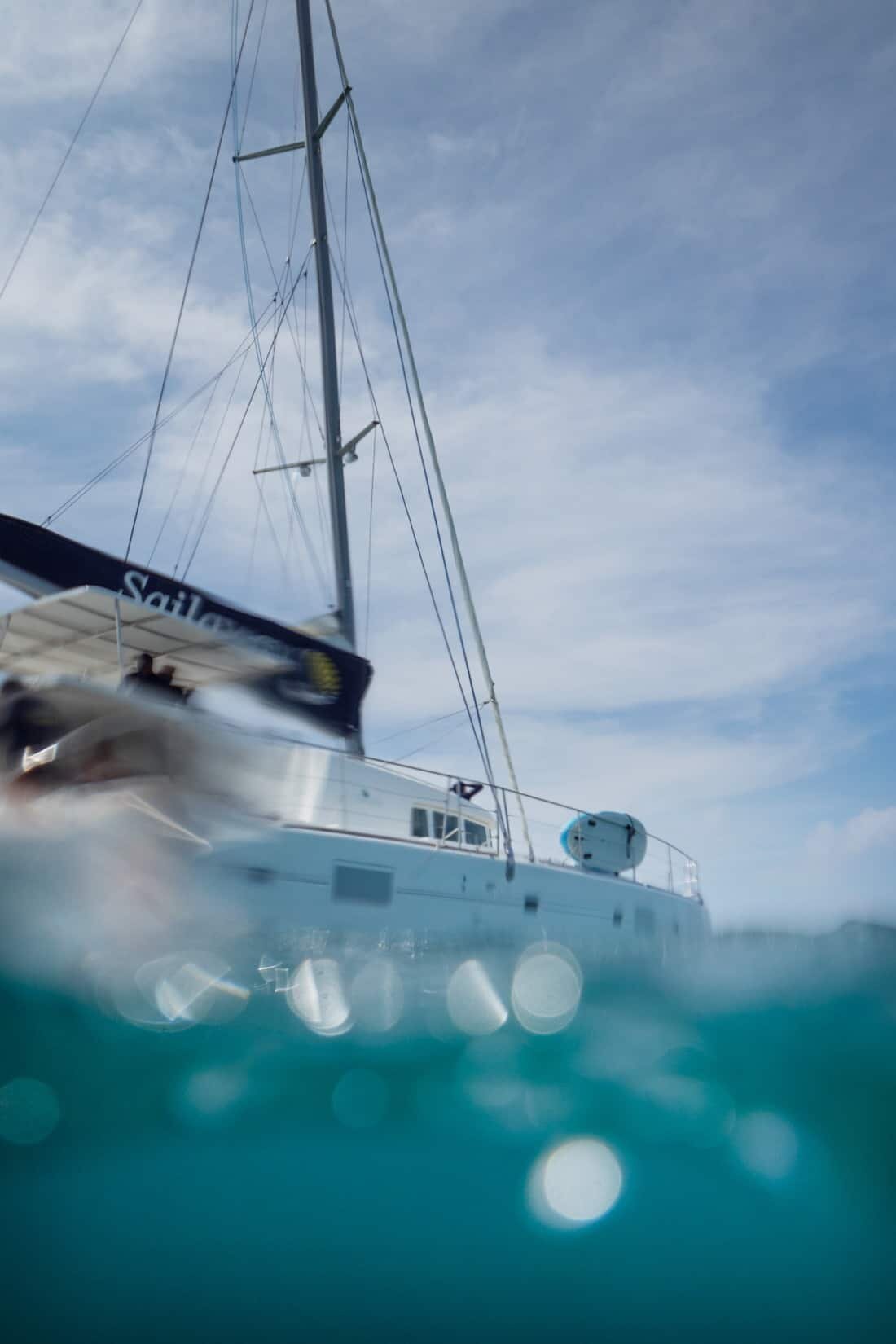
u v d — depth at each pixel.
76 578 7.36
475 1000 4.64
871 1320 1.85
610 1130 2.81
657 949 6.70
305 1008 4.33
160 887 5.41
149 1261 2.09
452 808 9.34
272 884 6.24
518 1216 2.30
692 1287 1.95
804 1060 3.50
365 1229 2.18
